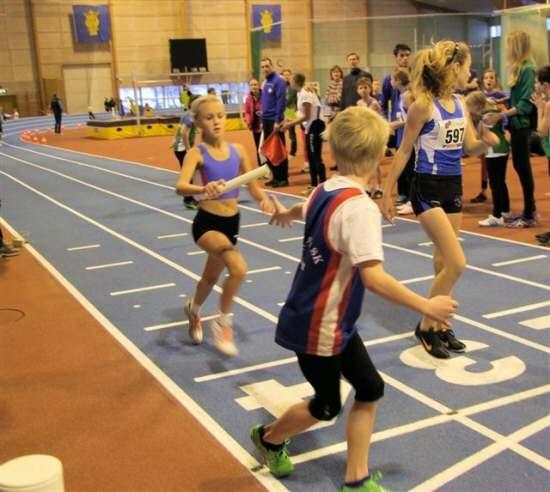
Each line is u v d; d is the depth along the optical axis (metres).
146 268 7.12
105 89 36.00
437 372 4.38
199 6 35.91
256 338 5.07
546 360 4.50
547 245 7.30
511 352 4.64
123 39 35.66
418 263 6.86
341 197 2.70
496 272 6.43
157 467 3.42
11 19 34.31
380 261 2.62
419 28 33.78
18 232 9.27
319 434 3.68
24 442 3.72
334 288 2.76
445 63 4.34
